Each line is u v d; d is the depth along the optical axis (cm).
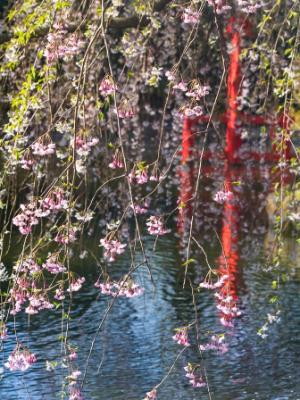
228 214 1084
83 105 400
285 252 1009
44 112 655
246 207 1082
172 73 439
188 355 714
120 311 819
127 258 1002
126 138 702
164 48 772
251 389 645
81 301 842
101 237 977
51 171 630
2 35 644
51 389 631
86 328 770
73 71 617
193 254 1012
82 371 672
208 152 1138
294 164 473
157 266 972
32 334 746
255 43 511
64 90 619
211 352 721
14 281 443
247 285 899
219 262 984
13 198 566
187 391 641
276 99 687
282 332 762
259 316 805
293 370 680
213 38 611
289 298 857
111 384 648
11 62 482
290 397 633
